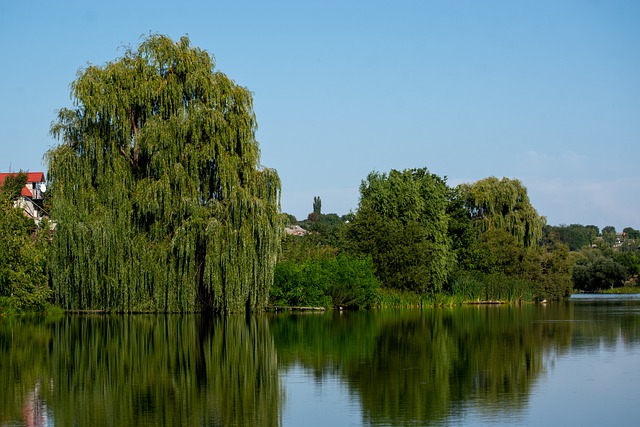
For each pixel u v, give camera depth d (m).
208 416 21.86
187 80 51.75
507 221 95.88
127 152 52.12
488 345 38.38
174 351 35.56
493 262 89.00
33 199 113.00
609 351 35.91
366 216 77.25
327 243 128.75
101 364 31.62
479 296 84.81
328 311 66.62
